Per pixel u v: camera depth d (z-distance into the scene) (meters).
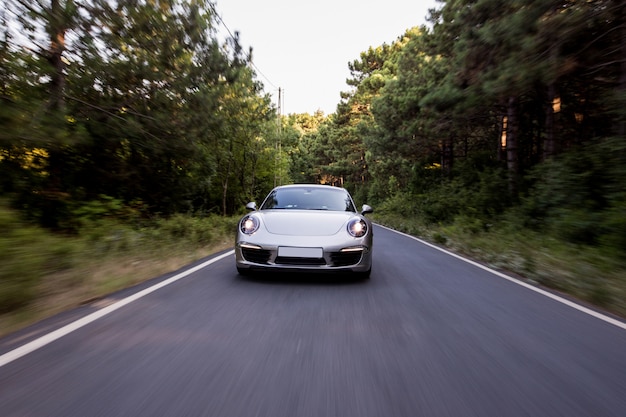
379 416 1.97
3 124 6.55
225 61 12.13
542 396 2.21
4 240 3.92
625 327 3.57
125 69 9.95
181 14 10.59
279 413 1.97
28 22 7.61
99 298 4.18
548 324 3.61
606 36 9.24
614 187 8.41
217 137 13.64
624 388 2.34
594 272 5.38
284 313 3.72
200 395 2.14
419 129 19.06
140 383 2.26
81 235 8.24
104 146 11.01
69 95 9.33
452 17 12.34
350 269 5.00
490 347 2.97
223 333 3.14
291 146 40.03
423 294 4.65
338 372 2.46
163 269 5.96
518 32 8.55
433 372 2.50
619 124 8.90
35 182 9.70
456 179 20.84
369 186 55.94
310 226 5.16
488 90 9.77
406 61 21.80
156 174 13.56
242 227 5.24
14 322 3.30
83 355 2.64
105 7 8.67
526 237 9.86
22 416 1.89
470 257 8.44
